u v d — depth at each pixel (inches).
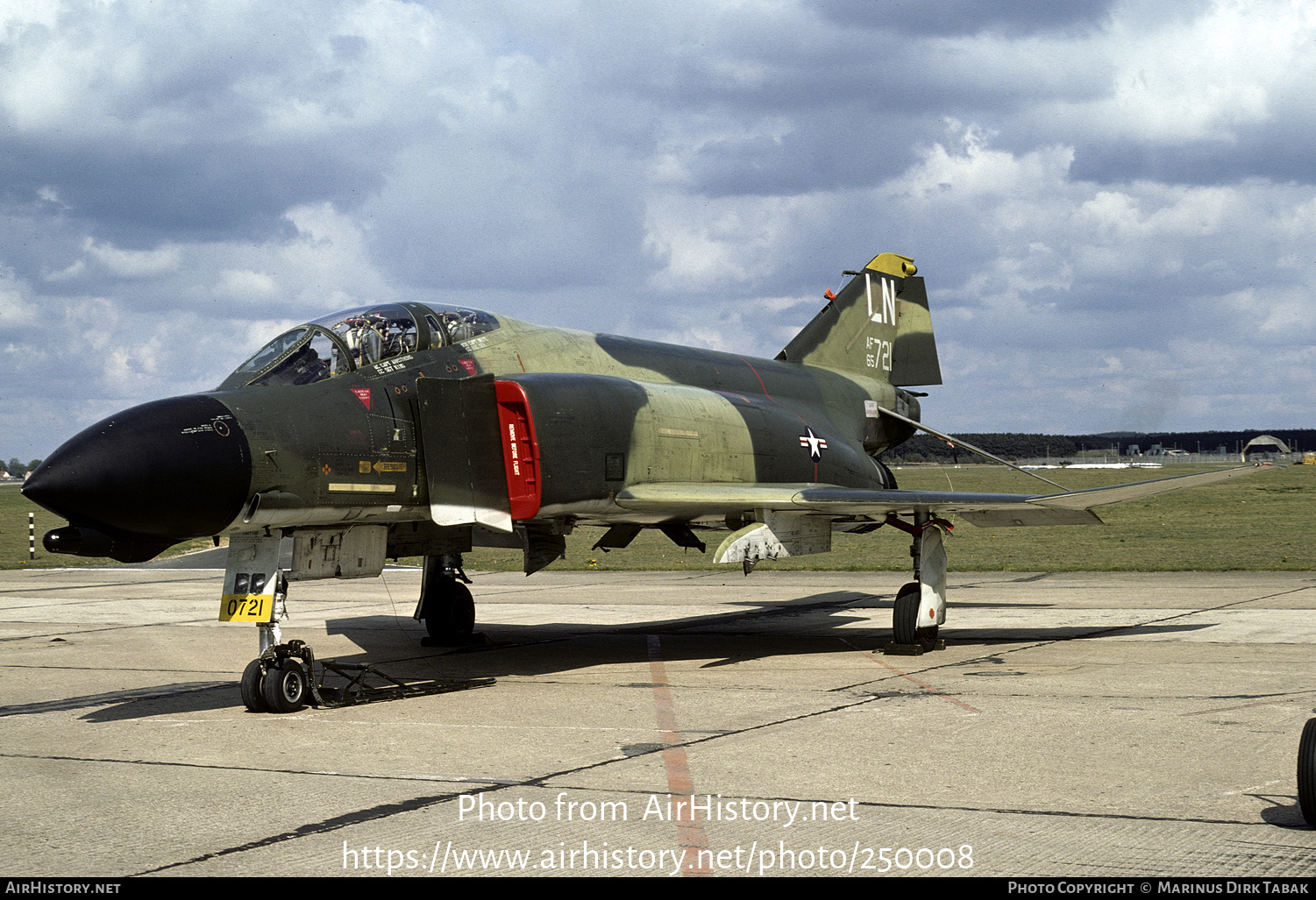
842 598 705.0
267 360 358.9
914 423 618.8
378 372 371.9
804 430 519.5
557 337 450.3
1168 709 310.0
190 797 231.5
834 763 250.7
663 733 288.4
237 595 337.7
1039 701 326.6
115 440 293.7
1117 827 199.3
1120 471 3572.8
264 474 320.2
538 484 375.2
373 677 401.1
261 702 331.9
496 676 400.8
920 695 341.7
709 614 619.2
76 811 221.5
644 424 421.7
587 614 625.9
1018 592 693.3
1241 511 1604.3
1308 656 406.0
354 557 374.3
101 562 1139.3
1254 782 229.3
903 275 684.7
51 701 360.8
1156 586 700.7
